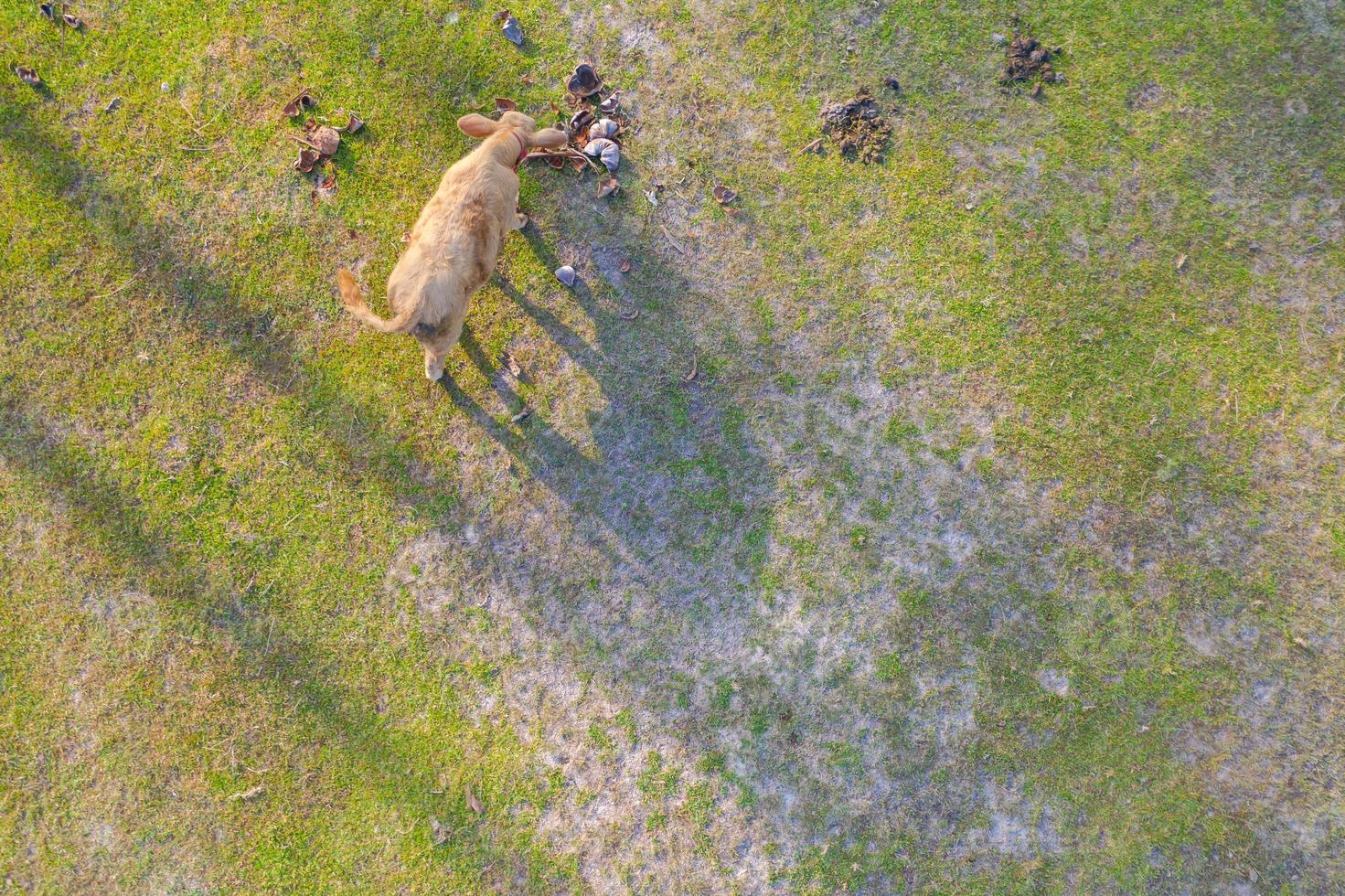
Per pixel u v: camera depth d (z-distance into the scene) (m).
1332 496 4.69
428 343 4.07
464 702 4.52
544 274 4.86
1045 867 4.39
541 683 4.55
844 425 4.80
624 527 4.70
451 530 4.66
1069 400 4.80
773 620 4.62
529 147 4.33
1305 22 4.99
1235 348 4.82
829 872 4.38
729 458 4.78
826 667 4.58
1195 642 4.61
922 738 4.51
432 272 3.81
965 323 4.86
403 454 4.71
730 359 4.85
